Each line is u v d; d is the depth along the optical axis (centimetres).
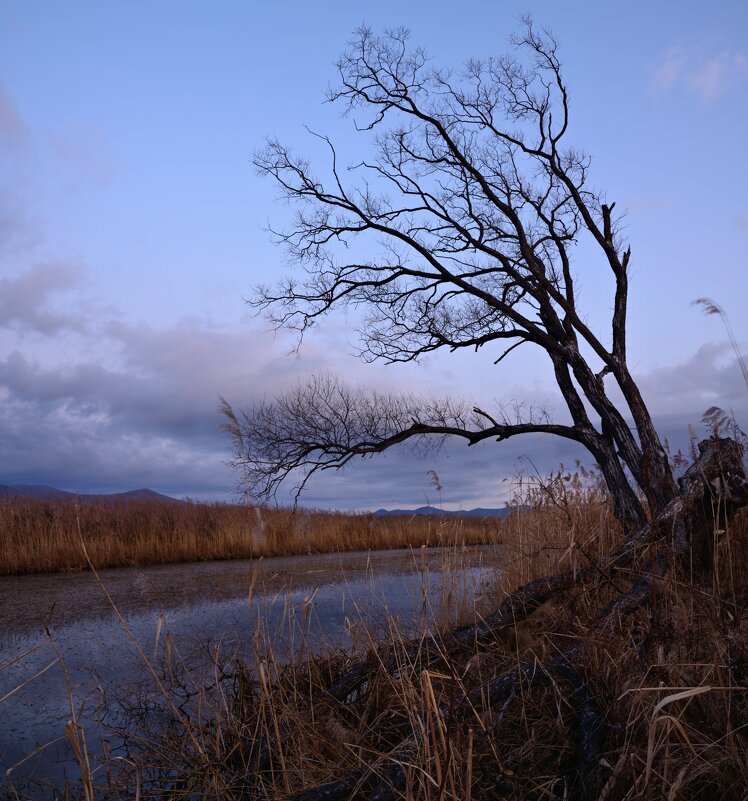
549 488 746
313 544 1738
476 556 970
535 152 1188
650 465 916
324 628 737
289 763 369
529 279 1179
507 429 1081
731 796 291
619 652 379
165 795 376
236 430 466
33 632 807
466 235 1184
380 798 289
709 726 324
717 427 536
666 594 428
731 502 593
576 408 1071
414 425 1116
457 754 301
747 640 350
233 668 567
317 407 1129
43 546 1424
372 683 441
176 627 800
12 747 468
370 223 1220
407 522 1917
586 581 500
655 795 286
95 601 1008
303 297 1260
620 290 1089
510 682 369
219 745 403
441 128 1200
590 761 309
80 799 372
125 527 1645
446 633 497
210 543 1627
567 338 1102
